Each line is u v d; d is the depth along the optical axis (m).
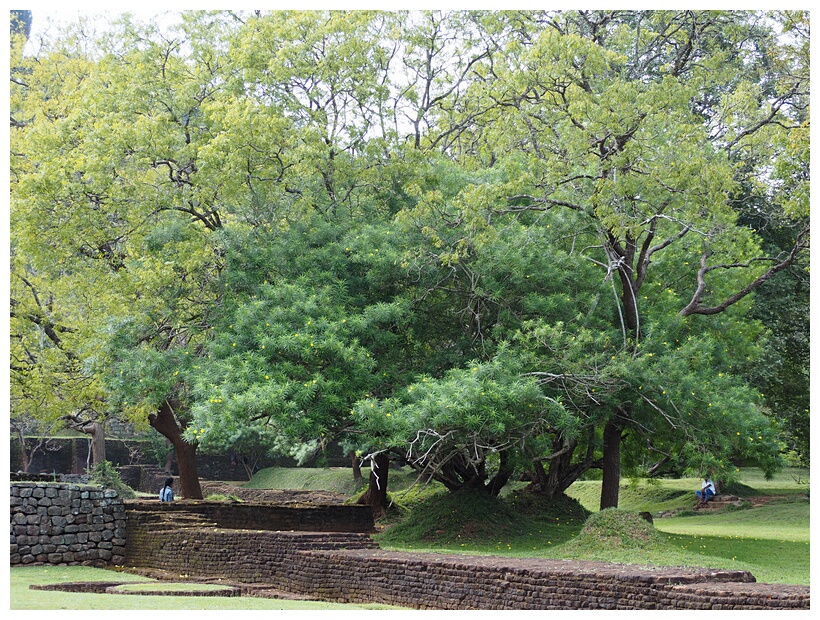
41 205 18.58
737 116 18.45
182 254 18.56
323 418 15.43
